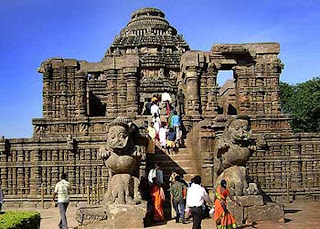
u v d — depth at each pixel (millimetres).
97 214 13406
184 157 19406
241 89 27844
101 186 23094
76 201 24094
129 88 28125
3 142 24797
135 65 28250
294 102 46438
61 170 24688
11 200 24438
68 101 28312
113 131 14078
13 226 9484
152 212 14453
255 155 24734
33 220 10867
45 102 28234
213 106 27188
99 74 32594
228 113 31500
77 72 28375
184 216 14219
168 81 36531
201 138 17844
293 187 24562
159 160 19156
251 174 24562
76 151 24797
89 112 32219
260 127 27094
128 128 14172
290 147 24953
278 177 24672
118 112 28250
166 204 16719
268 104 27875
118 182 13891
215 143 16719
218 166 14992
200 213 11266
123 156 14016
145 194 15031
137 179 14266
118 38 41656
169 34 41875
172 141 20156
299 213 16828
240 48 27312
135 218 13336
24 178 24812
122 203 13609
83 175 24578
